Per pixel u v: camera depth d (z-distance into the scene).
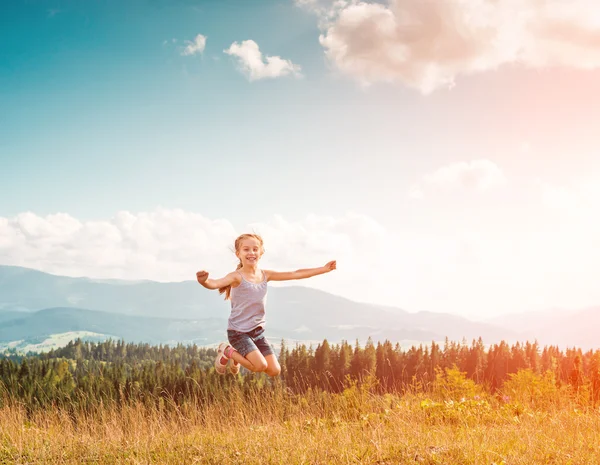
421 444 6.50
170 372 45.81
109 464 6.35
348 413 8.71
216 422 7.97
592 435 6.88
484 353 45.84
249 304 6.01
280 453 6.15
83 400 8.59
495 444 6.45
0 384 9.24
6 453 6.96
